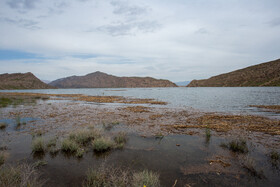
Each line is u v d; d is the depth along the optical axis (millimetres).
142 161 4949
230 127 8977
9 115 12625
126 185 3631
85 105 19969
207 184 3760
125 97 35281
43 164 4719
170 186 3682
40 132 7699
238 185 3715
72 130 8188
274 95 32031
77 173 4246
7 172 3773
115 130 8445
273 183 3791
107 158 5152
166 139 7059
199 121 10617
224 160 5008
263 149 5855
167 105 19938
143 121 10656
